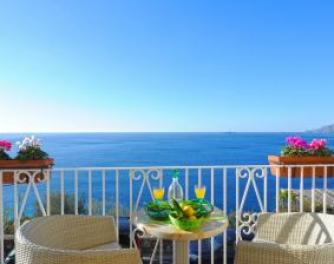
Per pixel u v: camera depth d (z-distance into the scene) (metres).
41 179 3.71
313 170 4.03
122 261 2.03
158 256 4.21
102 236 3.06
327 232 2.72
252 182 3.99
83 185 14.38
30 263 2.06
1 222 3.69
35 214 4.25
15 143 3.74
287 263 2.14
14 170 3.64
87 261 1.97
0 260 3.71
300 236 2.92
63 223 2.88
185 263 2.69
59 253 1.98
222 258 4.24
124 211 5.04
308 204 4.91
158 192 2.98
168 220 2.64
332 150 4.11
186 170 3.89
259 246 2.21
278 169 4.02
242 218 3.98
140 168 3.85
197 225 2.42
